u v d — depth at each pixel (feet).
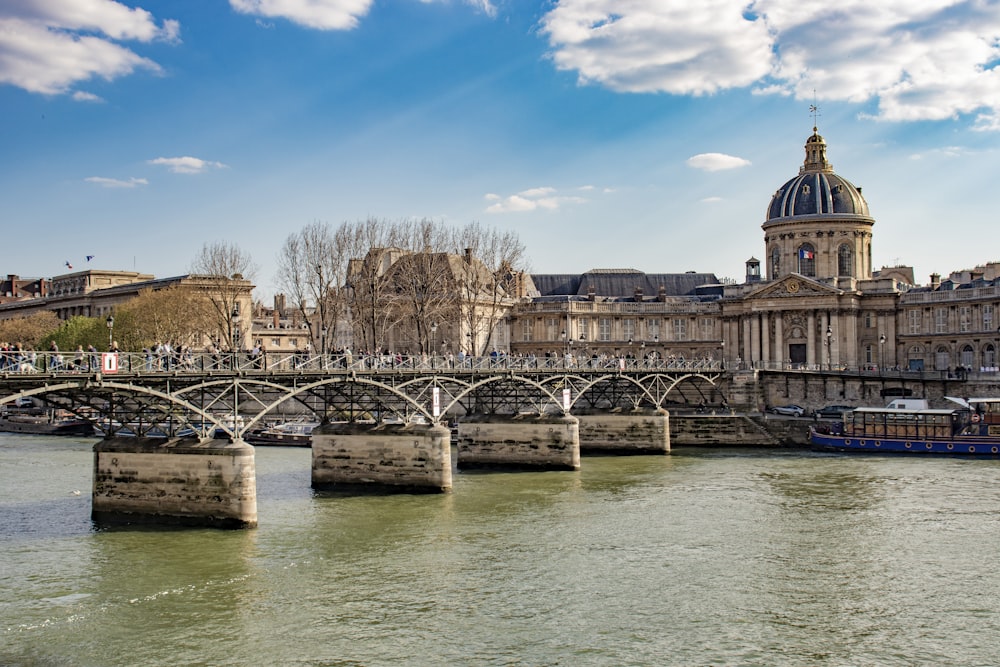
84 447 215.51
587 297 354.95
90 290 430.61
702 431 235.20
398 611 93.50
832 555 115.14
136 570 104.63
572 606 95.81
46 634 85.92
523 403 199.52
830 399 261.85
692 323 352.69
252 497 122.11
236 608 93.40
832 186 330.13
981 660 83.15
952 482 166.20
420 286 251.60
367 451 154.92
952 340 294.66
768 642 86.74
